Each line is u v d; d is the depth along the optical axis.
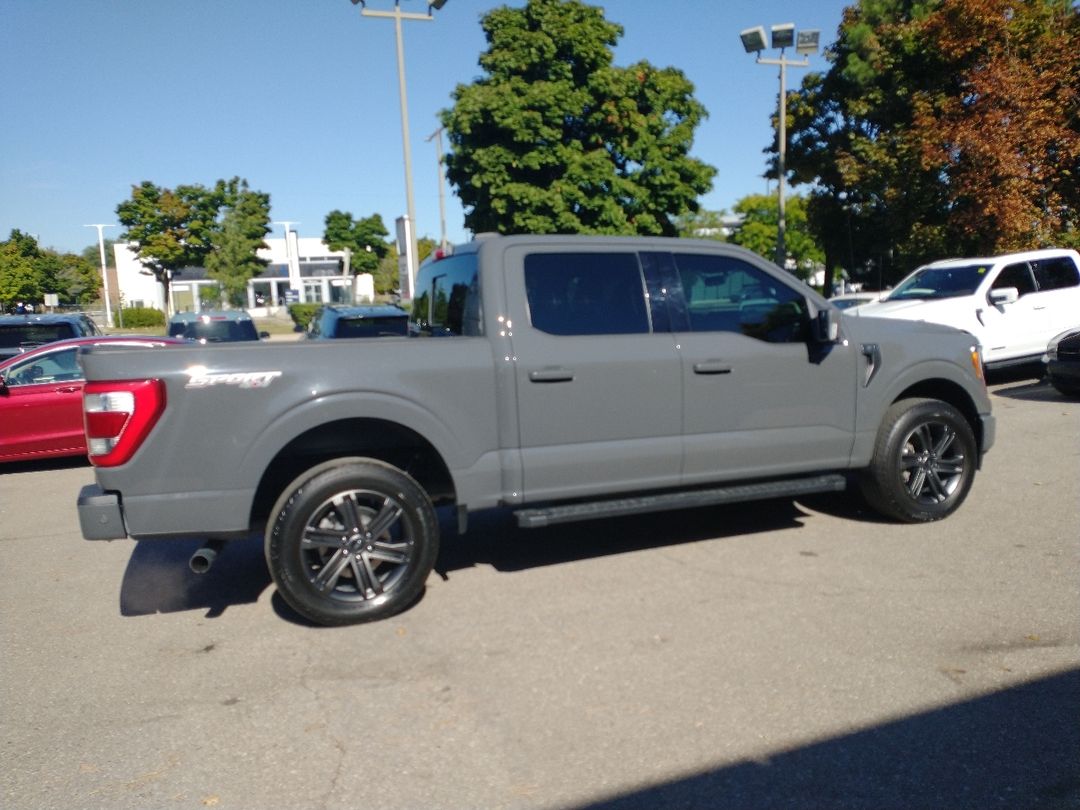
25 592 5.34
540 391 4.74
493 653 4.07
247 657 4.16
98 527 4.18
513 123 21.36
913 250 20.59
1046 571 4.86
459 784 3.00
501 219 22.70
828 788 2.90
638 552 5.54
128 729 3.47
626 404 4.92
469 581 5.12
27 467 10.23
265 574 5.52
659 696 3.58
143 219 41.12
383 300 56.16
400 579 4.56
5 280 53.12
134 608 4.96
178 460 4.21
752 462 5.27
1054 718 3.28
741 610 4.46
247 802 2.93
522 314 4.78
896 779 2.93
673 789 2.92
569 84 22.12
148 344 10.20
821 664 3.81
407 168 19.86
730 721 3.35
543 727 3.37
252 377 4.28
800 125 28.44
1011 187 17.16
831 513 6.25
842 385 5.47
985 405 6.00
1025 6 18.86
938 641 4.00
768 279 5.36
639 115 23.11
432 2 18.95
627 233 22.69
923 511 5.80
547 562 5.42
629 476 4.98
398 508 4.51
